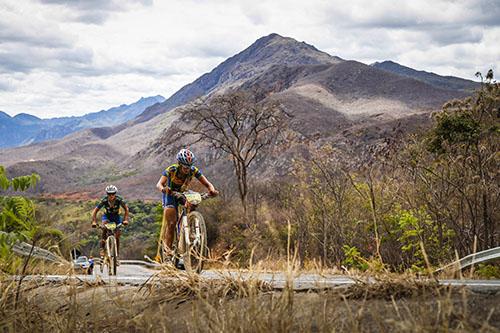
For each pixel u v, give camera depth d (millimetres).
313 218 27078
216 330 3822
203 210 41375
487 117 20906
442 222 21094
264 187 44031
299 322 3996
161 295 5105
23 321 4773
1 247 4945
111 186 11703
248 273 5223
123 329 4465
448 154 20906
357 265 16250
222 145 48906
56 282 6133
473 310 3801
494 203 21188
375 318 3639
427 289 4348
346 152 28250
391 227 19516
